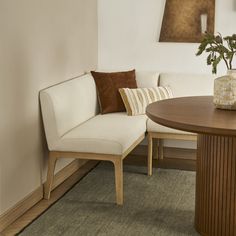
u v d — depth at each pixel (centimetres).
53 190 456
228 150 341
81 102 482
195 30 548
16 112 394
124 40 573
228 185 345
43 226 379
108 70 571
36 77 424
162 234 367
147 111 366
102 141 417
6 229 378
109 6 571
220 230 353
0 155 374
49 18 444
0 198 377
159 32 562
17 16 389
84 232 370
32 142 421
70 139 425
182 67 562
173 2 550
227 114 351
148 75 543
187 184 470
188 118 339
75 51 509
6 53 376
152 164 537
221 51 365
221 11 543
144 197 437
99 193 446
